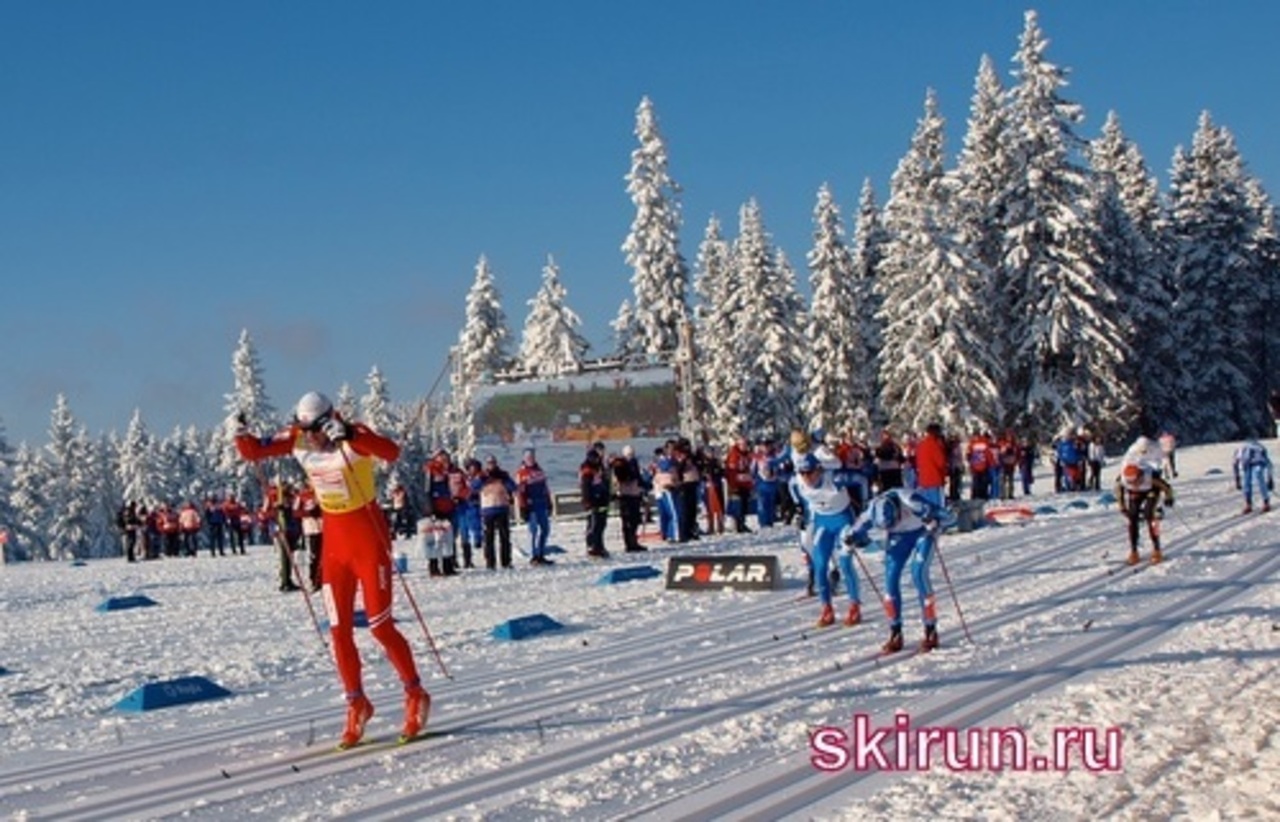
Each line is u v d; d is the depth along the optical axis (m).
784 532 29.08
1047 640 11.55
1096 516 26.72
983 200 49.59
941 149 51.97
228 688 11.48
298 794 7.22
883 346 55.25
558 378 43.25
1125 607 13.42
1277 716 7.87
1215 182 61.88
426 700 8.58
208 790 7.45
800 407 58.66
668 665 11.48
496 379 43.81
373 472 8.59
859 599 13.71
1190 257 61.34
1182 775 6.69
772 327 59.16
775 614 14.84
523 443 43.28
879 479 26.41
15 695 11.50
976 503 26.25
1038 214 47.19
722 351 62.03
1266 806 6.04
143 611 19.81
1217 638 10.98
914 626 13.13
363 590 8.49
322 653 13.47
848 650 11.78
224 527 43.94
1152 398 56.88
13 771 8.32
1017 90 47.84
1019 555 19.81
